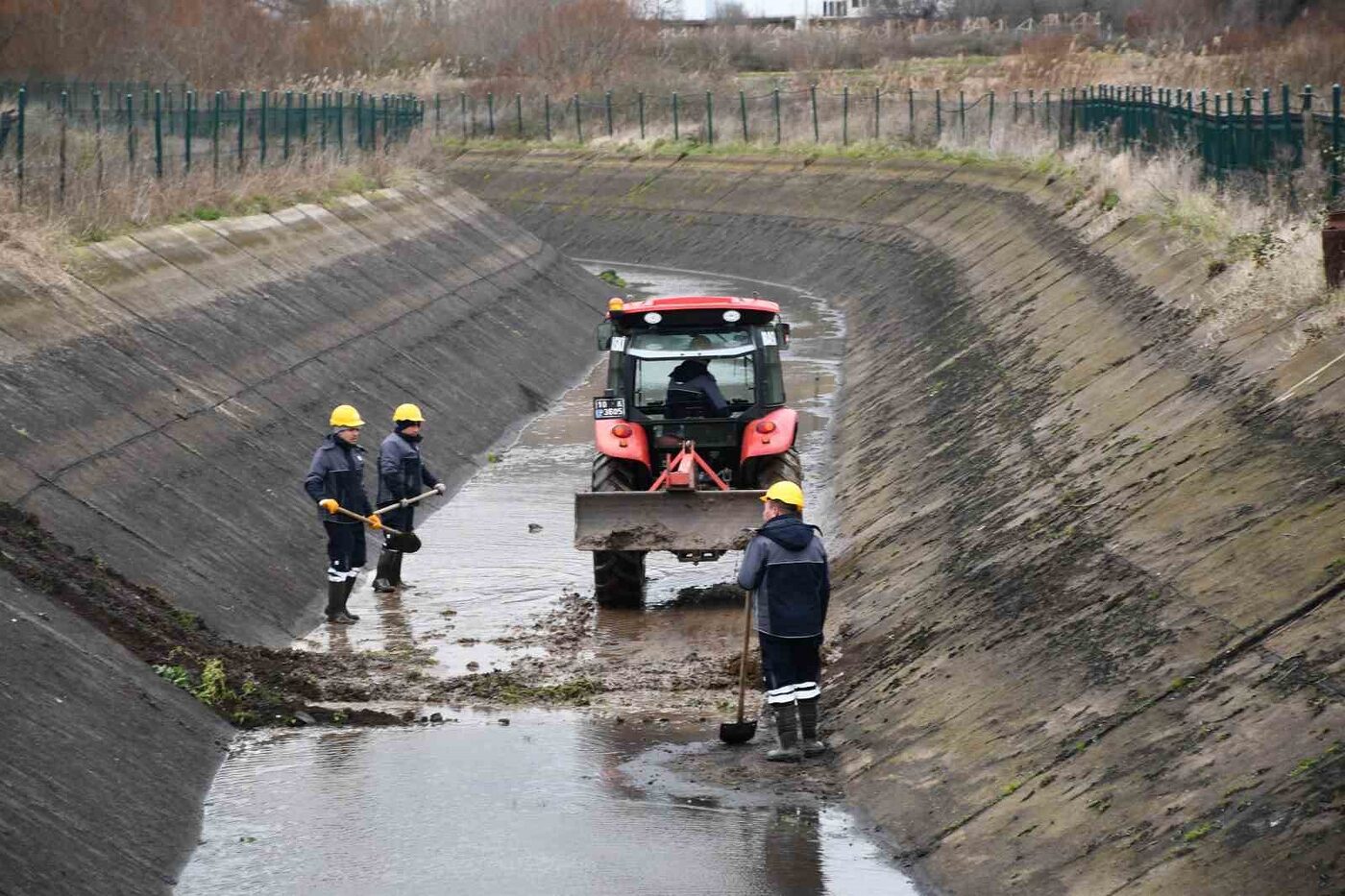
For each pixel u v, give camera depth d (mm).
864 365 41281
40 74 59875
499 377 38094
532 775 14305
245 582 20750
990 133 62812
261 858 12453
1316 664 10945
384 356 33875
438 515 27016
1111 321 25641
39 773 12359
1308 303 18734
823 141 76062
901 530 21828
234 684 16391
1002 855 11227
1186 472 15969
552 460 31703
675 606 21203
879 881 11680
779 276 64000
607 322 22531
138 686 15039
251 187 39375
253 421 26281
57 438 20969
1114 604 13961
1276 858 9250
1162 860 9953
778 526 14617
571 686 17141
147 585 18844
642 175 79375
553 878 11906
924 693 14812
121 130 42750
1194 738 11078
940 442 25953
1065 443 20328
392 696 16953
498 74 102250
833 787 13828
